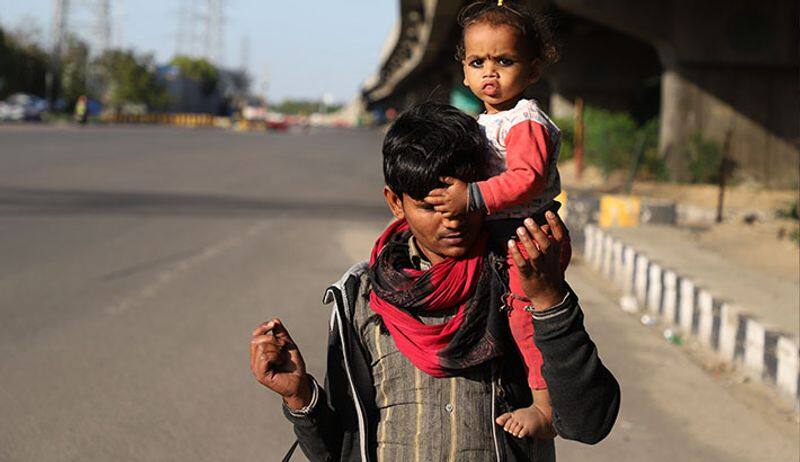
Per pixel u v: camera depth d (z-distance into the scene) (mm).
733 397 5613
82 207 14195
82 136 36594
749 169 23312
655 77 40438
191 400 5266
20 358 5957
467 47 2291
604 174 24609
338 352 2174
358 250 11133
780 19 23266
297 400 2102
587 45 38875
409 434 2084
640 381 5883
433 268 2055
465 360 2061
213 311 7520
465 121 2088
